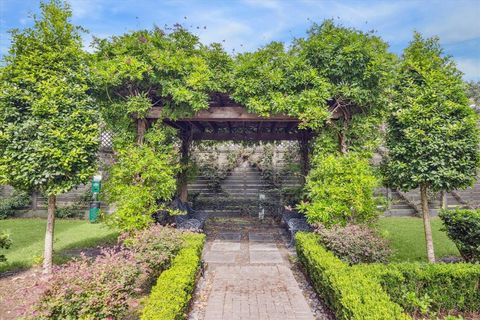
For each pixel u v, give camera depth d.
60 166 4.33
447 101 4.43
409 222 8.79
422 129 4.51
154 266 3.99
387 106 4.98
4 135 4.14
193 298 4.02
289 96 5.33
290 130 9.41
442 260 5.38
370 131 5.48
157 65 5.16
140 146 5.56
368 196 4.96
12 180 4.37
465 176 4.41
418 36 4.86
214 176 12.23
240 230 8.36
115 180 5.40
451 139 4.45
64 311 2.51
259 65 5.35
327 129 5.79
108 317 2.66
